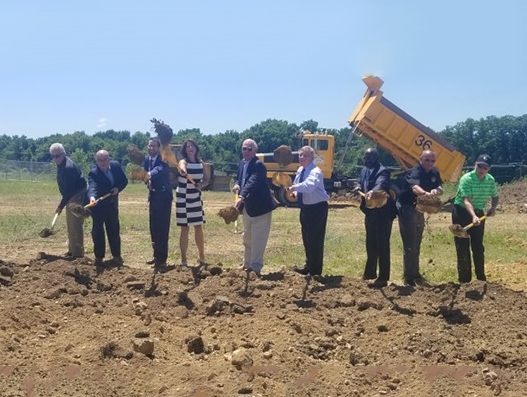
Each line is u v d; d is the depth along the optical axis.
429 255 10.57
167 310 6.36
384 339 5.80
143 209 18.31
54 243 11.32
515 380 5.10
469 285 6.80
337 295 6.72
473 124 44.38
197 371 4.94
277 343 5.55
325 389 4.86
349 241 12.09
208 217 15.98
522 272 9.22
